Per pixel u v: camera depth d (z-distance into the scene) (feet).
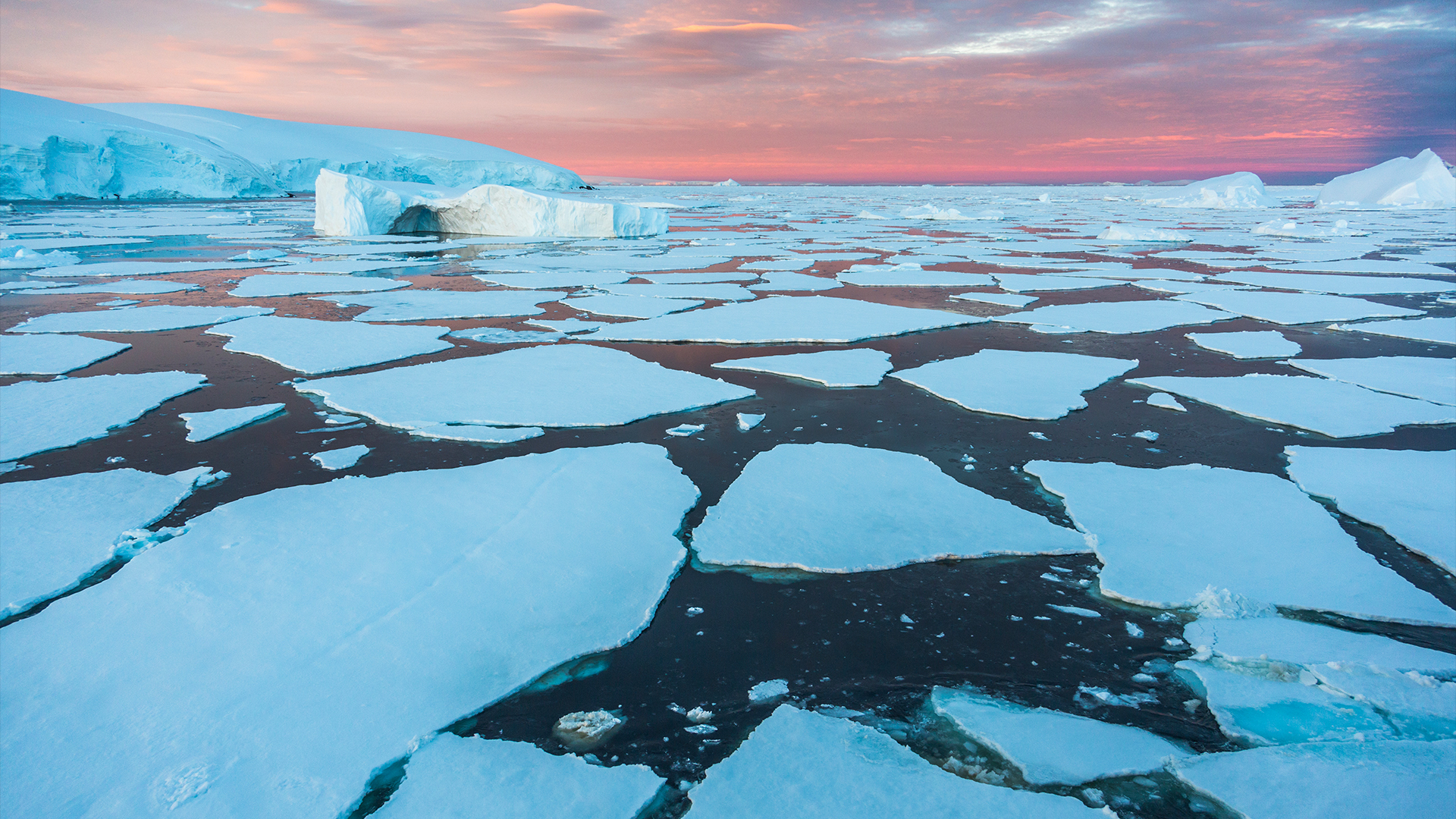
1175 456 15.60
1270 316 29.81
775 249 54.70
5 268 42.57
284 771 6.93
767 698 8.29
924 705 8.20
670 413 18.07
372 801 6.81
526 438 16.31
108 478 13.78
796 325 27.61
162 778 6.77
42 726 7.41
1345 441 16.44
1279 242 60.85
